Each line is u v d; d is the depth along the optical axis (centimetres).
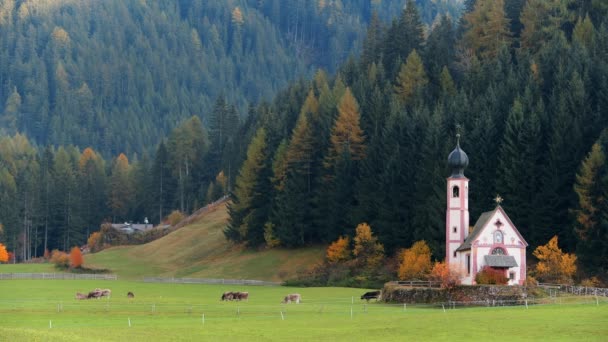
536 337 19588
